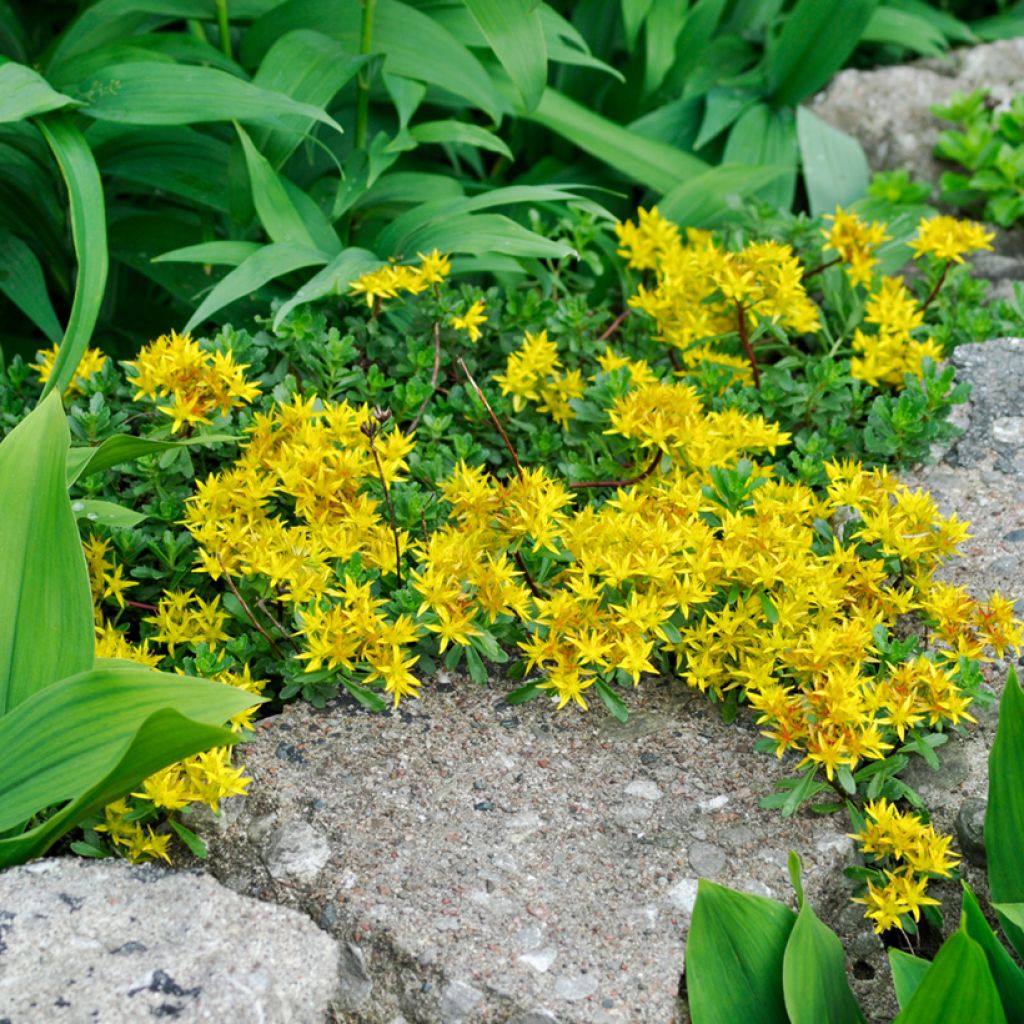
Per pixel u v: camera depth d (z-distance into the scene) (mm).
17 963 1311
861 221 1763
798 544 1452
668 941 1357
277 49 1619
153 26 1698
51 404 1374
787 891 1383
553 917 1364
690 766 1431
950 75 2025
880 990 1396
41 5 1834
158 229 1688
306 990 1321
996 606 1430
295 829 1396
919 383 1564
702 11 1828
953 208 1918
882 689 1402
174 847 1407
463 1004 1338
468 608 1428
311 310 1593
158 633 1479
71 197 1534
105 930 1325
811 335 1699
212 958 1319
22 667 1364
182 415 1472
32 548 1367
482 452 1521
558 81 1883
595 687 1458
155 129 1656
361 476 1480
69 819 1350
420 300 1590
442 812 1405
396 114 1736
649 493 1496
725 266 1588
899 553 1453
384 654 1423
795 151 1846
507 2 1589
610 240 1729
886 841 1386
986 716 1445
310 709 1446
